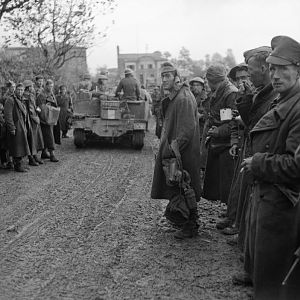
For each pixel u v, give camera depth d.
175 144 5.12
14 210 6.56
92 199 7.21
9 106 9.07
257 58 4.48
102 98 12.93
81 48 20.78
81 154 11.90
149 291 4.04
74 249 5.03
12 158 9.92
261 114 4.44
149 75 81.12
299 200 3.26
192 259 4.77
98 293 3.99
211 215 6.41
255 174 3.30
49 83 10.88
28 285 4.14
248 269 3.74
